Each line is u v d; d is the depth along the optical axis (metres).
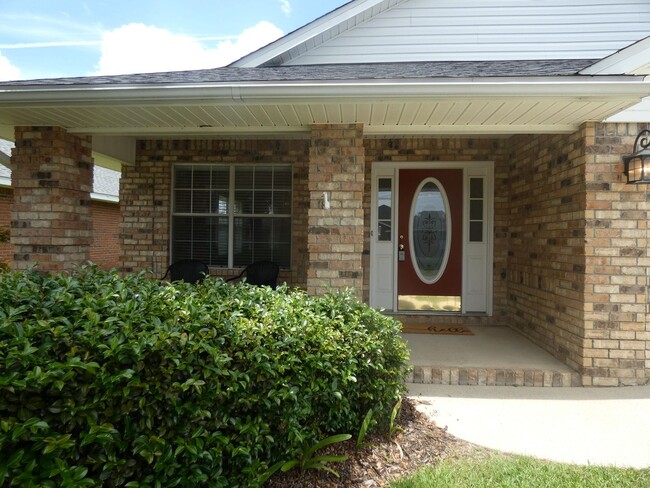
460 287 5.90
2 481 1.46
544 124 4.02
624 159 3.81
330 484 2.29
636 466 2.55
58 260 4.23
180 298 2.45
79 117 3.94
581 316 3.90
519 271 5.32
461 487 2.29
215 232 6.37
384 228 5.96
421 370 3.94
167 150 6.25
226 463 2.03
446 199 5.89
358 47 5.43
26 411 1.56
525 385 3.88
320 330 2.51
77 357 1.65
